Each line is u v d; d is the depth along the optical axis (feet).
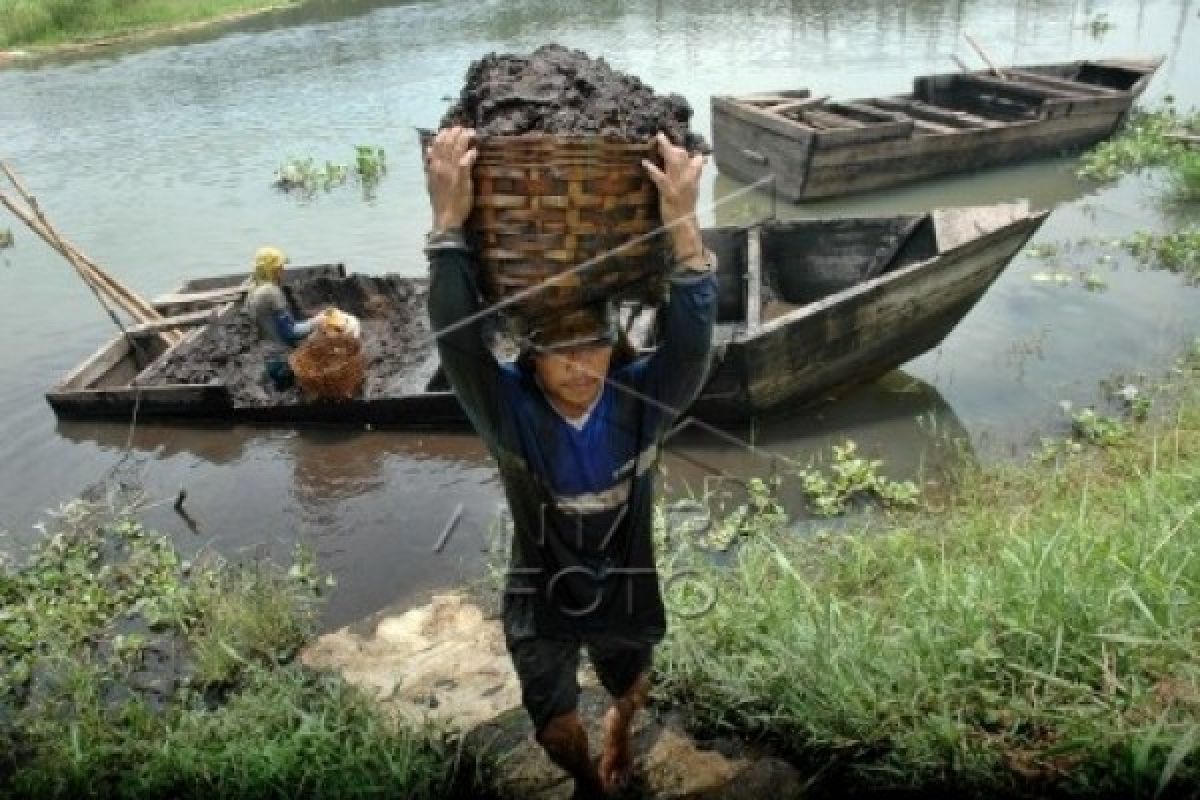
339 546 18.99
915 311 22.26
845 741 10.41
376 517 19.86
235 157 44.60
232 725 12.44
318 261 33.12
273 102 53.31
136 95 56.08
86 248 35.06
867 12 70.69
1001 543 14.53
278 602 16.42
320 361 22.57
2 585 17.65
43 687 15.39
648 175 7.20
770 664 11.37
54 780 12.17
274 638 15.84
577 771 10.02
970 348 25.09
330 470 21.72
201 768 11.64
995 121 40.81
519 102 7.33
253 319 24.09
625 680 9.71
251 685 14.73
